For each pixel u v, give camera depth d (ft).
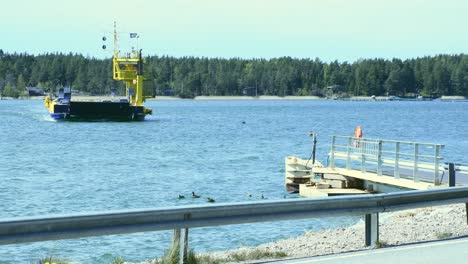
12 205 289.12
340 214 133.28
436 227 169.58
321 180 317.01
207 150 628.28
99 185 361.71
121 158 541.75
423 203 147.84
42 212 271.49
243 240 198.08
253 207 122.83
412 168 293.02
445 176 275.39
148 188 351.25
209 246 189.67
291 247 149.79
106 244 190.70
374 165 382.42
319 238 164.66
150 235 202.80
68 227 106.32
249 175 418.51
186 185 365.81
